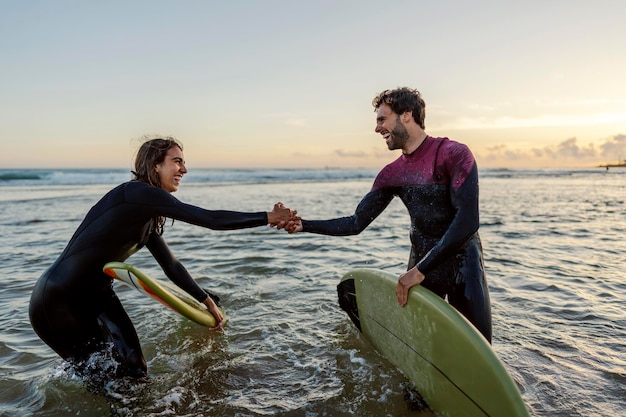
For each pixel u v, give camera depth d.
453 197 2.49
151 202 2.70
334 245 6.92
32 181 29.12
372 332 3.12
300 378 2.83
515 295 4.25
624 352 3.04
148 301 4.23
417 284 2.50
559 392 2.55
